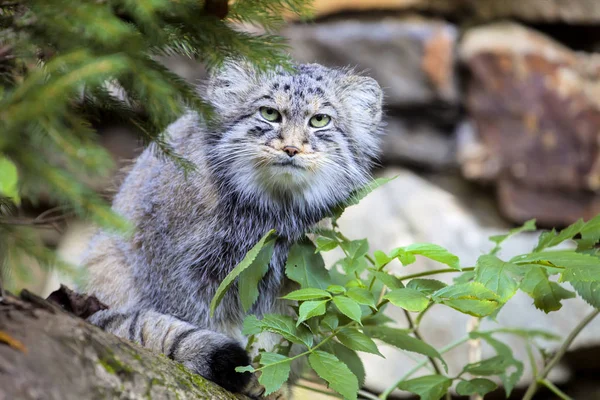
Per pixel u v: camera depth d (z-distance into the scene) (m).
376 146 5.96
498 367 5.40
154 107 3.81
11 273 3.85
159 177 5.36
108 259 5.63
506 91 10.10
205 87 5.67
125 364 3.52
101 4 3.51
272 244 4.79
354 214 9.93
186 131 5.41
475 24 10.60
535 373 5.80
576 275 4.14
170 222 5.23
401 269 9.20
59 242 8.66
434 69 10.26
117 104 4.11
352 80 5.73
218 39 3.98
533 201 10.15
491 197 10.52
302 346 5.42
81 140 3.37
